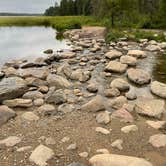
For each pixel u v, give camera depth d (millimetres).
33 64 17422
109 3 44375
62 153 6422
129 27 45969
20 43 31750
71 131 7621
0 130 7738
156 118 8625
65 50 24812
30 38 38125
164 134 7438
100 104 9328
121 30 39000
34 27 69312
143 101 10375
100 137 7258
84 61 18500
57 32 50469
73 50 23688
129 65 16891
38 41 34000
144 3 61969
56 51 24469
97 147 6730
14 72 15031
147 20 47750
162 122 8070
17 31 53594
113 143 6867
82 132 7555
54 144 6867
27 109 9539
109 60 18656
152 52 22422
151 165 5672
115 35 32062
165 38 30031
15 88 10578
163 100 10547
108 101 10391
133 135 7379
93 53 22125
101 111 9219
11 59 20719
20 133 7520
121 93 11531
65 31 48156
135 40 30047
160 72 15328
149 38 30547
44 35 43469
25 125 8078
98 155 6043
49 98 10156
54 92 10961
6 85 10922
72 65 17391
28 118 8547
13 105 9695
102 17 53688
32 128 7859
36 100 10156
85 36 38406
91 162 5906
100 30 41062
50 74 14148
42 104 9945
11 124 8148
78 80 13688
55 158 6207
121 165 5582
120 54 19641
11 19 98938
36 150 6391
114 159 5777
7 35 43062
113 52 19828
